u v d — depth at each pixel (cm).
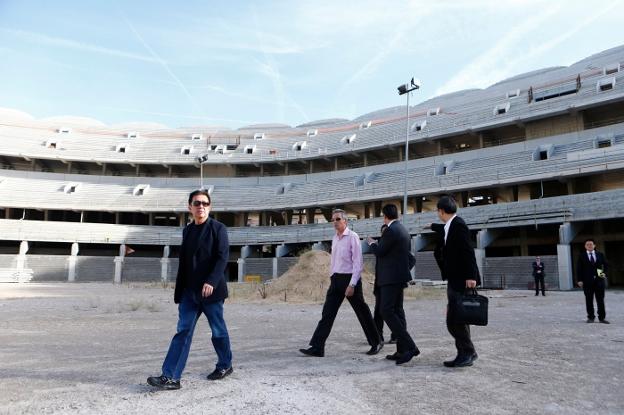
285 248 4569
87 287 3203
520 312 1312
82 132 6194
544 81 5116
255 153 5847
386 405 404
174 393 441
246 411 385
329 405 403
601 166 3206
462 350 571
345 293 661
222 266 493
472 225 3375
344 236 679
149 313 1347
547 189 3984
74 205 5028
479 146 4650
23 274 4031
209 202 508
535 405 406
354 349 712
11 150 5312
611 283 3316
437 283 2831
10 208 5094
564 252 2780
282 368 561
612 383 485
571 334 847
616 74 4009
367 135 5375
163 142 6181
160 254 5162
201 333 902
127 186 5478
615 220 3225
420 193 4172
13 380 492
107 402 409
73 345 745
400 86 3262
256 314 1327
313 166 5784
